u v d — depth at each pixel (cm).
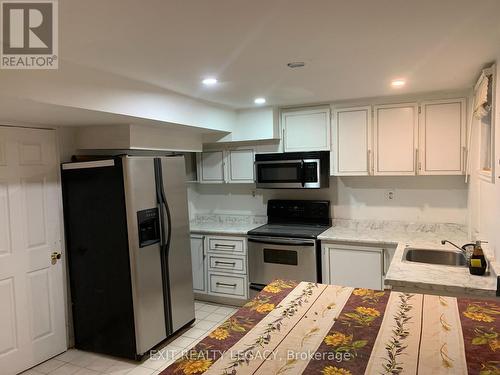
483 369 108
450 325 139
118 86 248
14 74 187
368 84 288
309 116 380
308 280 355
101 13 147
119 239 291
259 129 391
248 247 386
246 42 185
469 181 328
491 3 146
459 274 223
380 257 330
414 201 371
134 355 295
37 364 297
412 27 170
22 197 289
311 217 409
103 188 295
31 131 295
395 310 155
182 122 314
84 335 319
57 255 313
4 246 277
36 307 298
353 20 161
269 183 395
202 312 391
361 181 391
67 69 213
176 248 331
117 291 297
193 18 154
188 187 461
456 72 253
